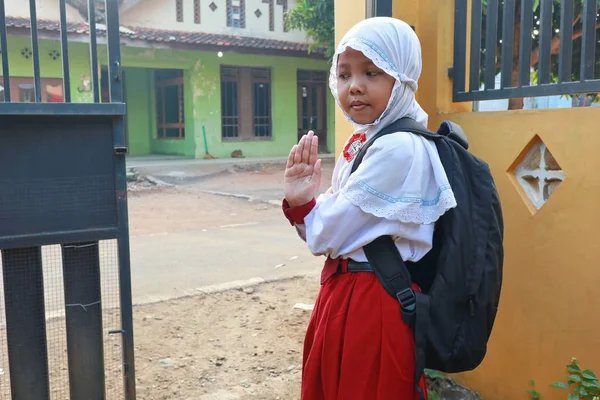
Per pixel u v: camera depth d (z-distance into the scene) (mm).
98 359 2340
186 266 5680
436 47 2744
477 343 1527
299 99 18453
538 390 2375
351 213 1481
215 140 16938
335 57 1653
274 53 16328
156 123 18688
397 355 1495
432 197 1493
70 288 2271
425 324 1480
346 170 1629
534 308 2377
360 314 1528
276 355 3463
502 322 2520
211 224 8211
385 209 1453
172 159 16375
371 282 1536
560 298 2273
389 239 1525
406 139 1488
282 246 6598
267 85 17797
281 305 4410
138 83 18516
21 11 12609
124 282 2328
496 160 2510
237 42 15742
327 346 1582
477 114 2584
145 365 3309
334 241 1518
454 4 2723
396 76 1518
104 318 3646
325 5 11992
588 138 2137
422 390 1501
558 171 2299
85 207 2229
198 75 16453
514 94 2434
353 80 1565
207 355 3463
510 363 2494
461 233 1489
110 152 2248
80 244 2268
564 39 2238
